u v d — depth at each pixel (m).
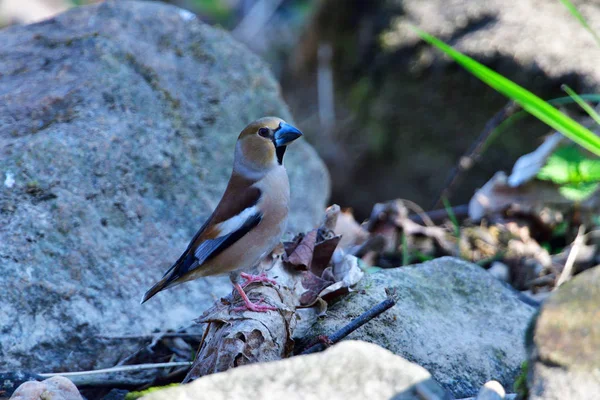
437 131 17.28
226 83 12.35
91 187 9.73
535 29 15.93
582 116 14.61
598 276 5.82
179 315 9.57
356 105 18.84
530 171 12.83
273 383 5.36
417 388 5.22
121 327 9.16
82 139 9.91
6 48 11.77
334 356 5.51
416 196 17.56
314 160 13.23
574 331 5.41
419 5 17.97
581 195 11.26
